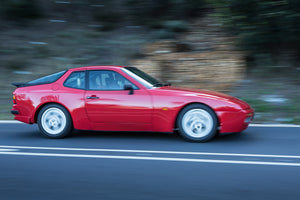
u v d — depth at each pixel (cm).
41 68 1185
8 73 1162
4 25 1403
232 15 1090
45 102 629
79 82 630
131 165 463
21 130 712
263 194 363
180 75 1044
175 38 1266
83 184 397
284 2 1031
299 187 382
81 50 1270
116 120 606
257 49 1142
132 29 1367
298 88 991
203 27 1278
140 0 1427
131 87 596
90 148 558
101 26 1400
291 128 698
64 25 1419
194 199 352
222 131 580
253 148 547
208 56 1089
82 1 1499
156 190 376
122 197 359
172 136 637
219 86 1005
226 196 359
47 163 476
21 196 366
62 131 627
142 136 641
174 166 456
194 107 580
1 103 962
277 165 457
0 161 488
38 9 1448
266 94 959
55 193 372
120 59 1188
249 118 597
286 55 1148
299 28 1080
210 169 443
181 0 1380
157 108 589
